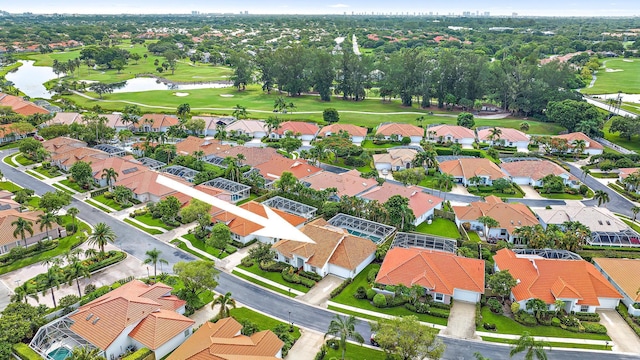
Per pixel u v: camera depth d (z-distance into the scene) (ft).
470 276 293.23
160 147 546.67
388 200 378.12
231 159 493.77
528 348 245.45
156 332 239.30
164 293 273.13
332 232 333.21
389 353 237.25
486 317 275.18
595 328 262.26
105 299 260.62
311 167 499.51
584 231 336.70
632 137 635.25
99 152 526.16
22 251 331.77
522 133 625.41
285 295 294.46
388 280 296.30
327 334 234.38
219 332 235.40
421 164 518.78
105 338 235.40
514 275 297.53
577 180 479.00
